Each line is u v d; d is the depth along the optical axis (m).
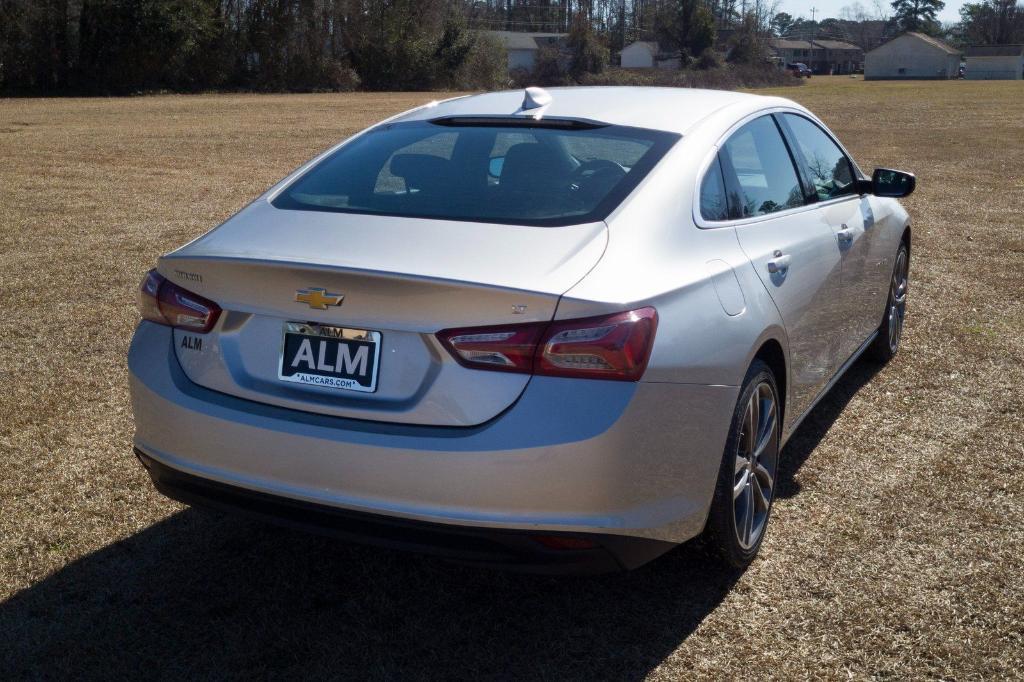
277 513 2.57
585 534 2.36
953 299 6.52
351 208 2.89
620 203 2.73
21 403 4.46
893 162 15.70
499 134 3.21
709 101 3.55
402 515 2.38
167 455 2.69
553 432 2.30
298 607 2.85
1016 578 2.97
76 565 3.06
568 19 125.06
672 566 3.05
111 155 16.09
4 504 3.46
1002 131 22.64
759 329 2.87
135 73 49.31
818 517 3.39
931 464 3.85
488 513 2.34
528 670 2.54
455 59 65.88
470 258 2.47
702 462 2.62
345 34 61.94
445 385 2.37
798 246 3.42
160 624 2.75
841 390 4.74
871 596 2.87
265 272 2.50
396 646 2.65
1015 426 4.24
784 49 161.88
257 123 24.70
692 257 2.75
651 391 2.40
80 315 5.96
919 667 2.54
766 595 2.89
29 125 23.23
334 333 2.48
